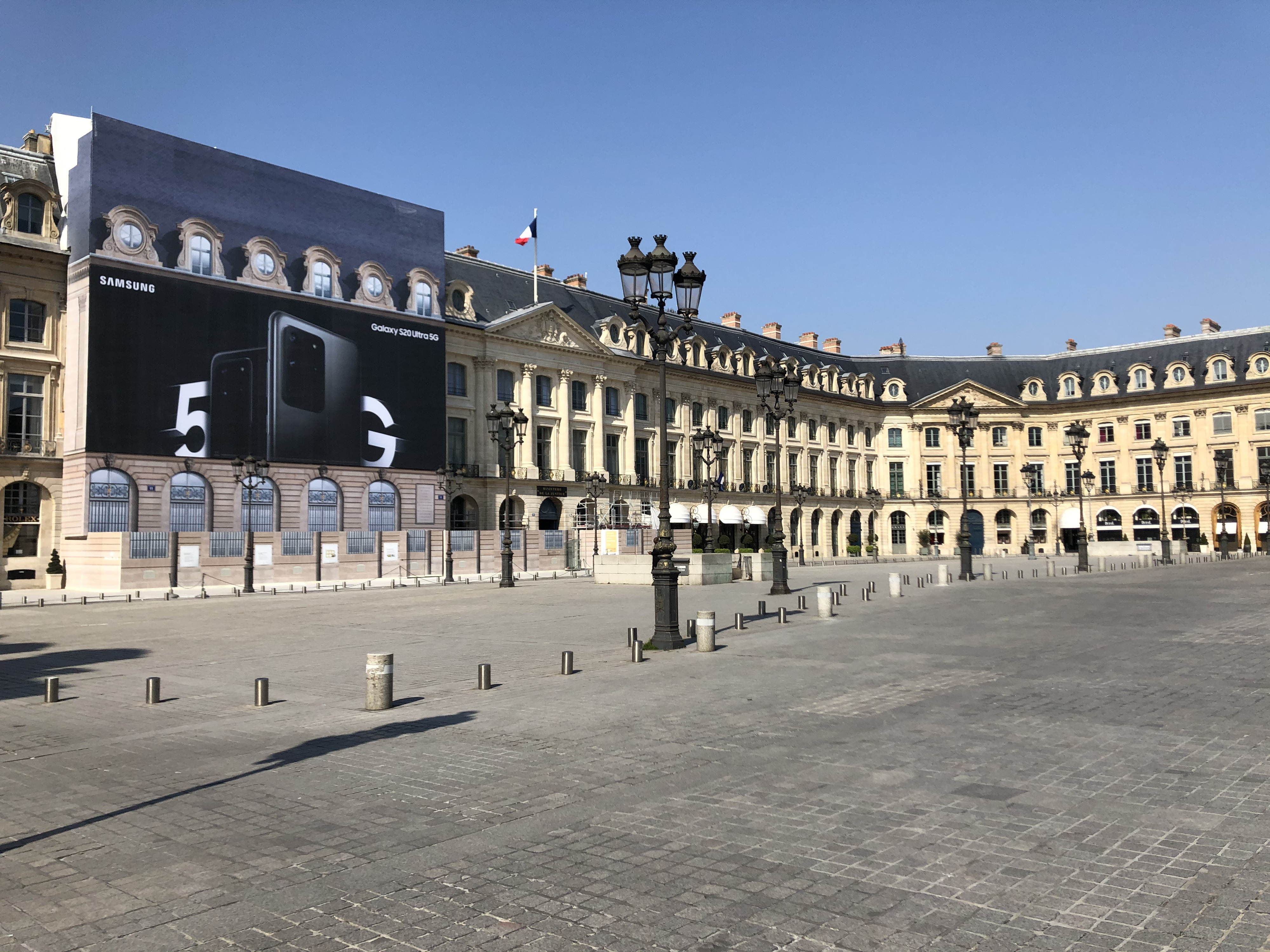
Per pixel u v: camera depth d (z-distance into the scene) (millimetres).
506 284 71125
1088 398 94062
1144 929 5344
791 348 95500
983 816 7340
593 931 5477
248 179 52938
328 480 54875
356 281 57281
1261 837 6738
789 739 10109
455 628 23594
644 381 77812
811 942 5273
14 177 50188
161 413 48781
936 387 99812
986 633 19250
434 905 5898
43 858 6945
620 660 16516
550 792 8336
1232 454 86250
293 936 5508
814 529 91062
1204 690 12383
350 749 10273
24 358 48844
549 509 69562
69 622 28188
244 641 22047
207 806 8203
